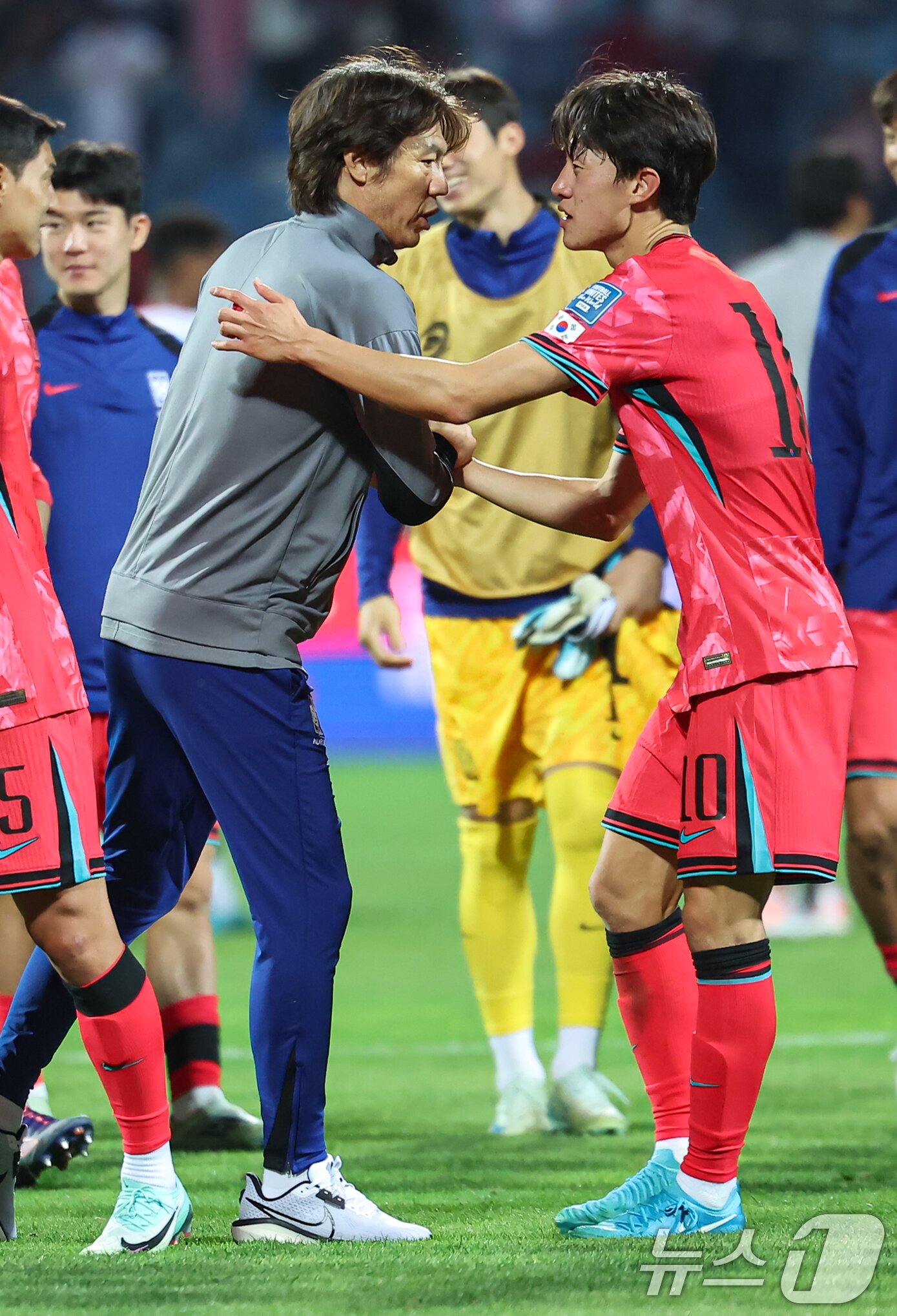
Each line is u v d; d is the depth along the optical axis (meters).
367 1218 10.04
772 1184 11.68
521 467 15.12
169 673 9.92
